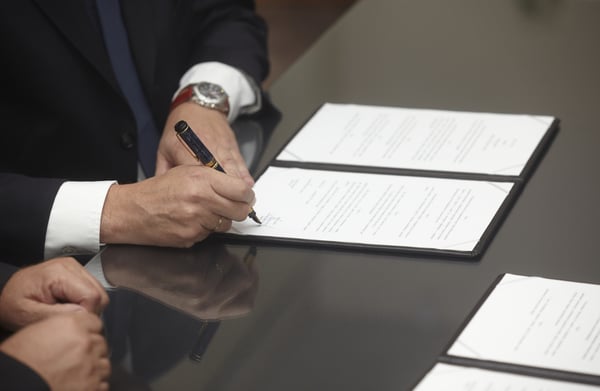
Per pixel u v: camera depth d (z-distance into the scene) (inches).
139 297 57.1
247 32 93.9
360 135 76.4
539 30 98.0
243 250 61.9
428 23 102.4
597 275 56.5
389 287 56.6
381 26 102.5
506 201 64.7
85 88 81.6
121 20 87.0
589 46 92.7
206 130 76.4
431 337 51.6
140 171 87.5
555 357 49.1
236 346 52.0
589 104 80.2
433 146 73.5
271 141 77.4
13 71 79.5
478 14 104.0
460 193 66.2
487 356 49.5
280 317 54.5
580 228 61.7
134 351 52.0
